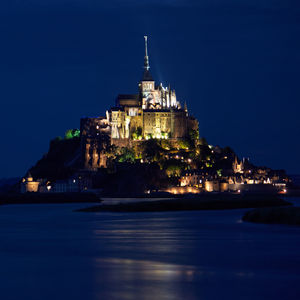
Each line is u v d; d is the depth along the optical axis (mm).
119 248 121000
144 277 84875
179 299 70062
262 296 71375
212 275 85938
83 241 136750
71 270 92562
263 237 137375
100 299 70500
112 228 173875
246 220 194750
